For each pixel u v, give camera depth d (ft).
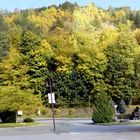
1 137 91.66
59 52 243.40
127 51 242.58
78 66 236.63
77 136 86.89
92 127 117.70
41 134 97.19
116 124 130.52
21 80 222.69
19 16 404.16
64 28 377.71
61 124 139.44
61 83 237.45
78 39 257.55
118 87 234.58
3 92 147.43
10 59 232.12
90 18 429.38
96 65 235.81
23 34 266.36
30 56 239.71
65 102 237.04
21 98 148.25
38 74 237.04
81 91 236.63
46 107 233.55
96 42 267.59
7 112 147.13
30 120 157.07
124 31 290.56
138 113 157.99
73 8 453.58
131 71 235.20
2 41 257.75
